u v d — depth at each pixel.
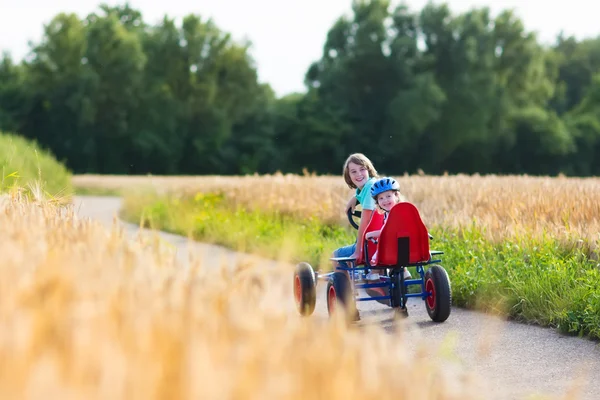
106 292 2.33
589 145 120.62
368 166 9.91
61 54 119.31
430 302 9.71
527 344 8.34
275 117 123.56
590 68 156.12
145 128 120.56
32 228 4.14
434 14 116.88
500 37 119.94
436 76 116.62
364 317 10.20
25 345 1.54
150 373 1.51
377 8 116.81
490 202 18.66
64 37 119.50
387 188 9.19
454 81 114.31
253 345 1.88
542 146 116.31
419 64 117.06
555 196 18.80
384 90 115.50
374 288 9.71
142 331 1.82
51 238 3.93
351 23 119.56
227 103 125.69
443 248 13.74
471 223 15.53
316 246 16.19
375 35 115.94
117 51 117.62
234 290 2.76
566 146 116.81
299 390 1.61
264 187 28.03
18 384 1.37
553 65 139.38
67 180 24.56
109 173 119.94
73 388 1.37
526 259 12.39
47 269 2.45
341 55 120.06
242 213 24.83
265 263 3.09
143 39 127.25
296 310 2.83
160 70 124.81
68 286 2.20
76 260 2.91
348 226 20.70
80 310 1.83
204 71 126.19
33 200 7.25
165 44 124.50
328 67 120.81
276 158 118.94
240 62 126.19
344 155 114.81
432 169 113.81
